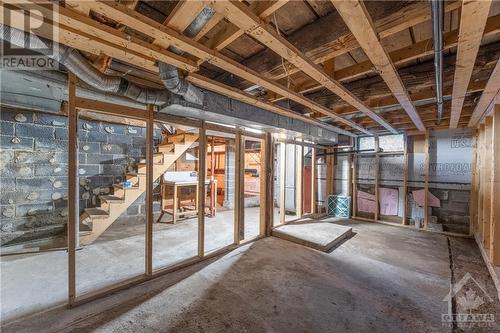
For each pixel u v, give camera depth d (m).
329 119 3.99
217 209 6.25
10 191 3.23
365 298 2.14
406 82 2.23
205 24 1.30
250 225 4.72
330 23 1.51
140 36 1.69
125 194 3.64
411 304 2.05
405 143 4.77
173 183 4.82
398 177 4.95
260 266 2.78
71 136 1.94
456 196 4.32
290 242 3.65
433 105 3.11
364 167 5.42
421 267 2.79
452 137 4.38
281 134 4.12
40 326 1.72
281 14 1.50
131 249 3.22
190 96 2.10
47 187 3.52
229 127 3.31
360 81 2.55
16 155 3.28
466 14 1.08
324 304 2.04
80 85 2.04
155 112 2.45
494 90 2.13
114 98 2.27
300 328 1.75
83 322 1.78
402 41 1.78
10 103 2.61
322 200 5.98
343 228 4.16
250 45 1.88
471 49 1.39
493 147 2.62
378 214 5.14
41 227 3.46
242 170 3.57
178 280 2.43
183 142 4.36
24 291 2.17
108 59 1.86
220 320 1.82
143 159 4.71
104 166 4.25
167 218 5.05
